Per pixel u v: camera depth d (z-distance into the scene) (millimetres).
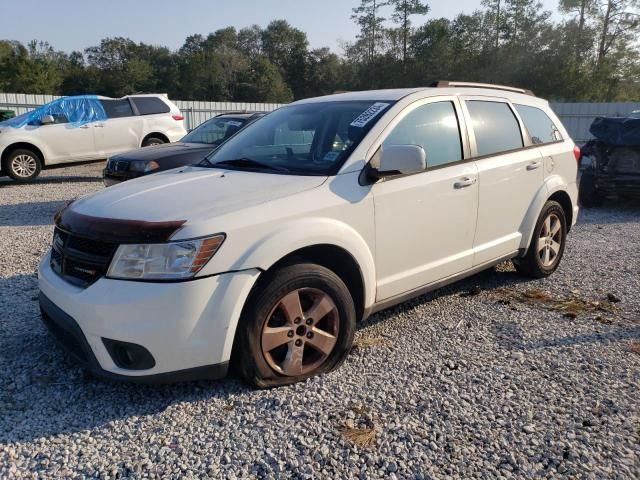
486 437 2994
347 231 3641
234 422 3131
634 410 3248
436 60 60156
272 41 83625
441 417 3180
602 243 7652
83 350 3205
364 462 2795
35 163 13672
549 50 52812
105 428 3084
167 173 4320
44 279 3514
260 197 3436
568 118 22984
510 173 5016
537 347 4117
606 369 3760
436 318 4707
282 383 3490
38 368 3764
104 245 3172
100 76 76375
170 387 3500
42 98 21734
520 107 5473
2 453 2857
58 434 3027
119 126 14484
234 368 3484
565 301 5145
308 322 3531
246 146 4508
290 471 2734
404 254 4094
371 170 3836
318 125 4277
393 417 3174
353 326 3742
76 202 3779
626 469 2732
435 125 4414
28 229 8289
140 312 2990
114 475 2701
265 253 3234
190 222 3111
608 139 10250
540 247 5641
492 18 58938
